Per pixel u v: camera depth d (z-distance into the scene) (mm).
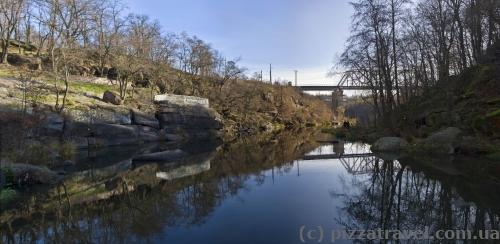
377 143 15906
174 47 37094
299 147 19828
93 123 18562
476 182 7922
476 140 12398
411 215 5719
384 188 7895
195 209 6195
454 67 19000
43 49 32938
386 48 18156
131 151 17031
